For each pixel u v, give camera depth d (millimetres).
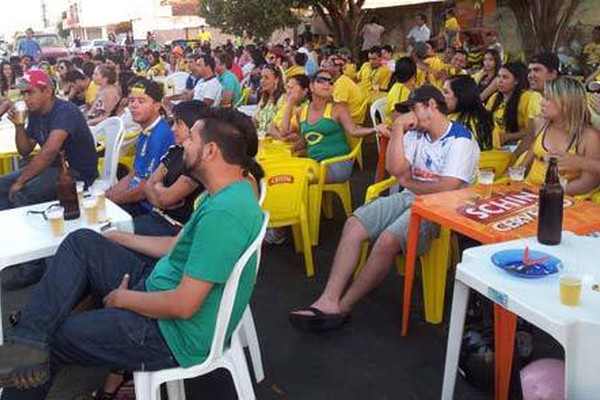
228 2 18203
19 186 3977
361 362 2996
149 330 2113
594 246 2307
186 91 8852
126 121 5559
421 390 2758
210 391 2793
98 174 4461
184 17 32000
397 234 3133
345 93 6141
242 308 2207
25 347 2139
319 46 15336
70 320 2193
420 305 3555
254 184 2465
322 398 2727
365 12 15812
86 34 47094
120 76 6992
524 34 10609
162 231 3238
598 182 3275
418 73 7543
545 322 1808
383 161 5215
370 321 3391
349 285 3574
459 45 11789
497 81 5102
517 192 3025
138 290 2344
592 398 1810
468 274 2129
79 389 2809
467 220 2648
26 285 3920
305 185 3934
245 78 11008
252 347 2826
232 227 2010
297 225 4277
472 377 2707
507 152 4109
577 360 1795
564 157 3271
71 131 4027
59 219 2682
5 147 4965
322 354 3080
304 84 5082
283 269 4160
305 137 4805
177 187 3141
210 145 2096
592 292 1946
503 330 2439
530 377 2215
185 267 2064
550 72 4719
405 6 17469
